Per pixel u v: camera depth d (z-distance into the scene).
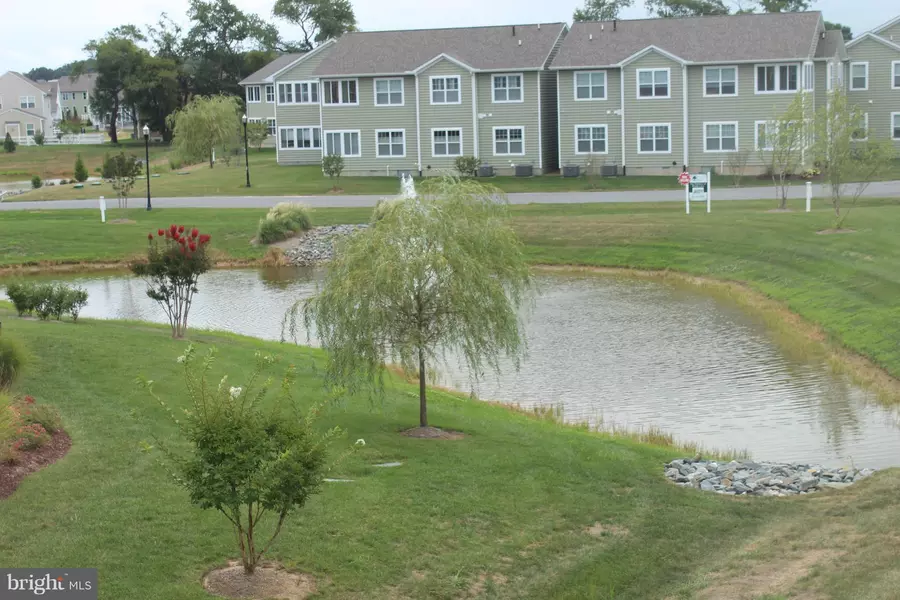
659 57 58.75
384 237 17.97
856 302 30.23
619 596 12.03
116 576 11.31
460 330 17.94
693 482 16.59
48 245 46.03
